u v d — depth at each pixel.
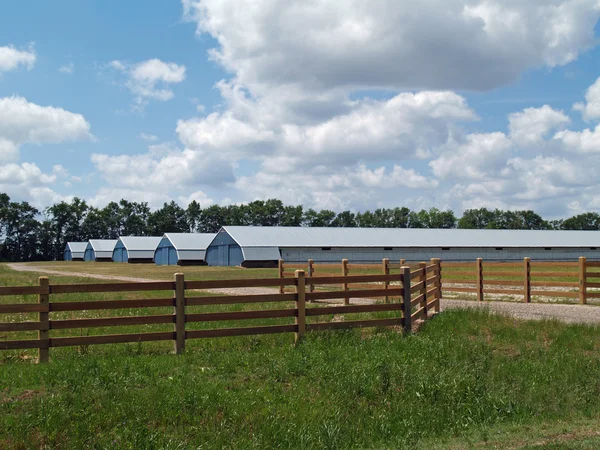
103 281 35.34
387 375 9.95
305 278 12.71
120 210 150.75
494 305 19.84
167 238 78.75
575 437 7.90
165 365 10.33
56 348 12.03
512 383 10.32
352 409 8.98
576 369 10.91
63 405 8.11
